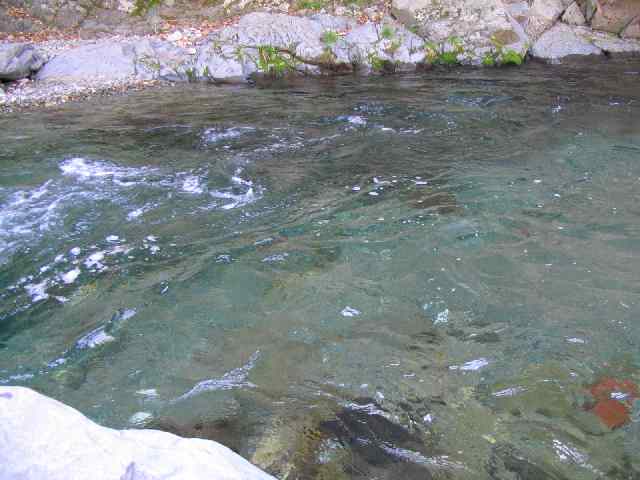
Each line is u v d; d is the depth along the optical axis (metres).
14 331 3.71
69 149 6.89
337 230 4.87
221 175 6.09
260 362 3.36
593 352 3.34
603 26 12.97
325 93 9.77
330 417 2.92
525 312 3.73
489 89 9.70
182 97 9.60
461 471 2.58
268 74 11.09
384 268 4.29
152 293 4.07
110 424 2.91
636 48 12.48
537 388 3.08
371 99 9.21
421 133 7.38
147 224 5.05
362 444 2.74
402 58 11.64
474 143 6.95
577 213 5.03
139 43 11.30
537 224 4.86
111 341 3.58
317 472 2.58
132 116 8.41
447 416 2.91
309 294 4.00
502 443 2.74
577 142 6.84
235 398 3.07
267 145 7.01
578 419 2.87
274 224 5.02
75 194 5.62
